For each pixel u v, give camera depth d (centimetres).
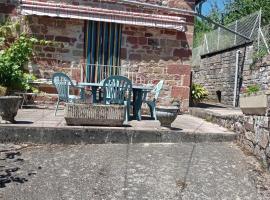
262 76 620
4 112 347
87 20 550
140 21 551
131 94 435
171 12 574
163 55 573
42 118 407
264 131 304
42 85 543
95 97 428
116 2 557
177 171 285
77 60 550
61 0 543
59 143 335
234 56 740
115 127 355
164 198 248
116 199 244
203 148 339
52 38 545
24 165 283
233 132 371
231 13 1152
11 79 520
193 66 984
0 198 237
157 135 351
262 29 650
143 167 289
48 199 240
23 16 539
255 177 282
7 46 540
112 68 560
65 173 274
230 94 750
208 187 265
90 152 315
